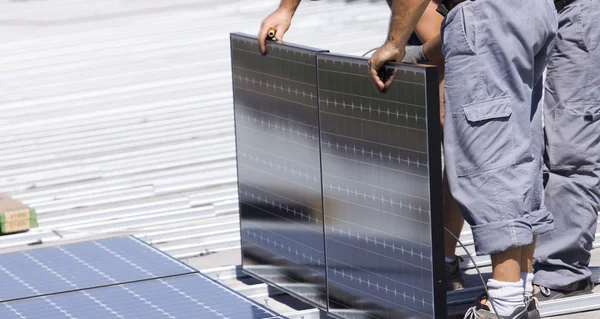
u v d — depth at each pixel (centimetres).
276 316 1508
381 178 1402
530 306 1473
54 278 1722
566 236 1622
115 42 4975
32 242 2095
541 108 1473
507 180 1395
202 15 5712
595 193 1623
